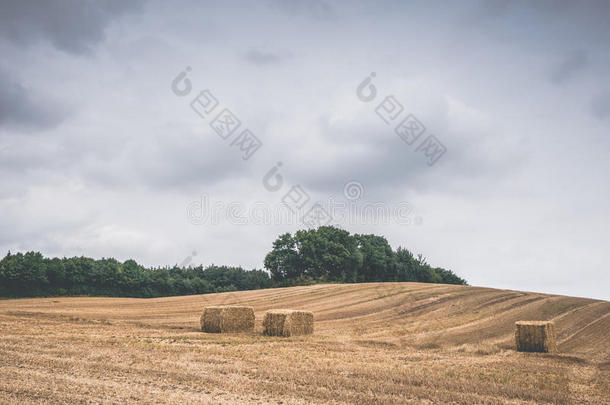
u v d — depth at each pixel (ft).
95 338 53.83
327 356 48.96
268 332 68.13
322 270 238.68
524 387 35.50
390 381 35.12
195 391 29.32
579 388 37.17
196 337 60.95
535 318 90.89
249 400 27.81
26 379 29.89
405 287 138.10
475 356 55.52
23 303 117.60
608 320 87.51
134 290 212.64
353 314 97.71
